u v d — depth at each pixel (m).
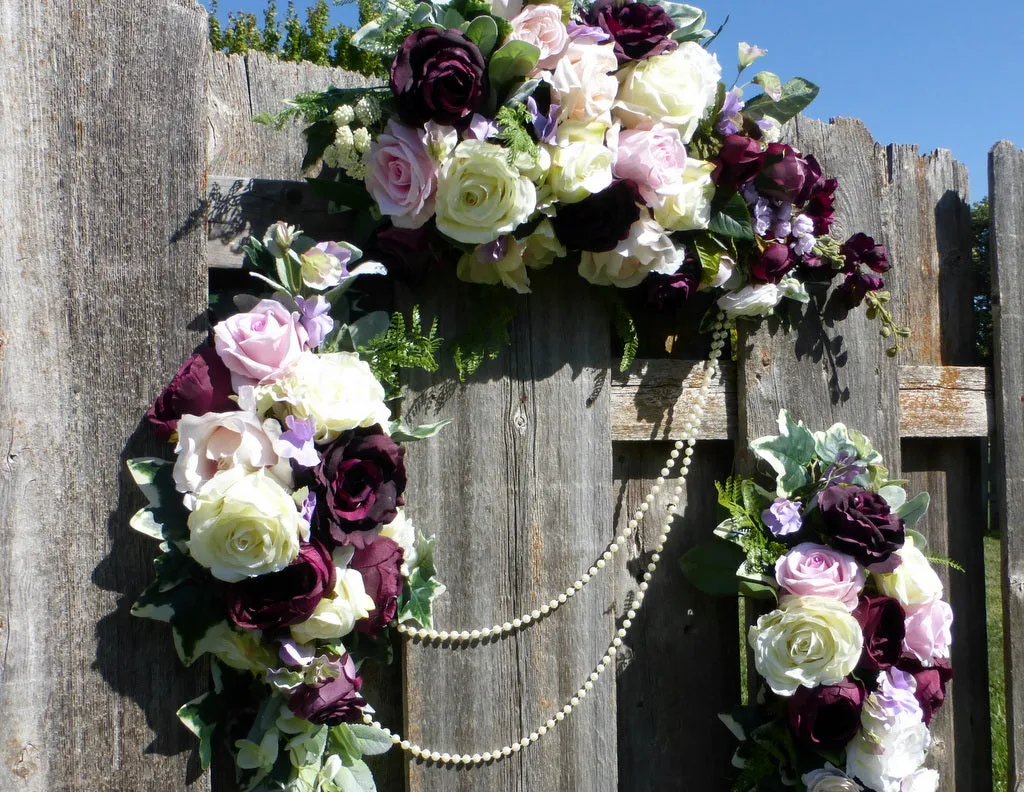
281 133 1.70
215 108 1.65
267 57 1.71
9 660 1.31
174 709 1.41
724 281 1.74
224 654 1.39
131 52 1.42
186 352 1.43
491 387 1.67
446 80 1.39
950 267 2.21
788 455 1.82
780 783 1.80
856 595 1.71
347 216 1.62
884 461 2.00
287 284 1.44
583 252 1.64
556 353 1.72
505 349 1.68
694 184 1.61
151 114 1.43
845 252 1.90
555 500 1.71
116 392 1.39
